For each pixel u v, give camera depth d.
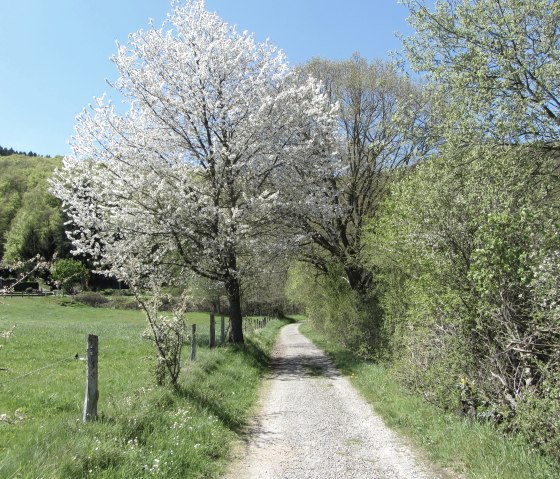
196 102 19.16
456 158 9.71
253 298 44.41
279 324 55.88
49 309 45.12
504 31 9.53
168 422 7.80
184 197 18.92
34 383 10.96
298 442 8.09
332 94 25.08
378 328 16.06
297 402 11.42
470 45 9.80
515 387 7.20
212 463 6.84
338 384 13.88
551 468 5.67
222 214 18.83
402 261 11.69
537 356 6.93
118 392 9.89
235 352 17.80
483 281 7.16
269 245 20.73
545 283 6.31
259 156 20.25
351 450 7.62
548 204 8.45
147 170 19.92
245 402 10.99
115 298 54.94
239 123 20.17
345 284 23.83
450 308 8.51
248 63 21.17
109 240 19.73
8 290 5.34
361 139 24.83
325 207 20.59
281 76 21.11
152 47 20.09
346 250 21.89
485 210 8.22
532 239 6.73
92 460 5.78
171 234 19.88
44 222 74.62
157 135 20.25
